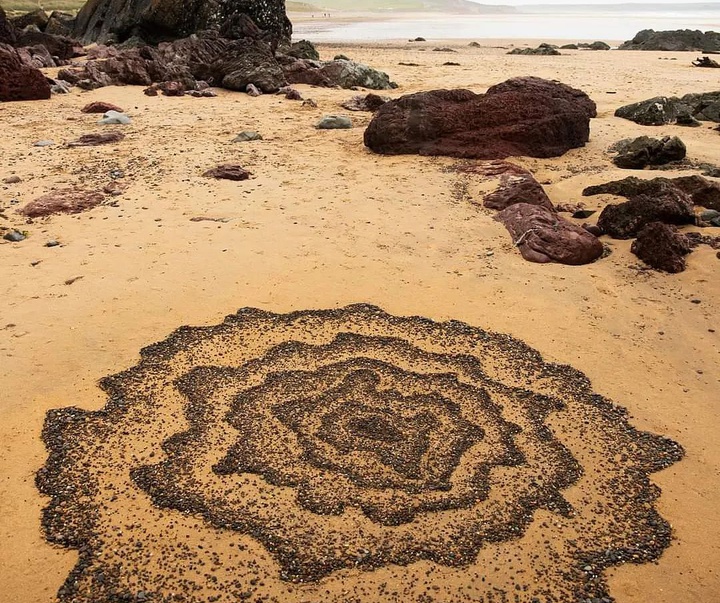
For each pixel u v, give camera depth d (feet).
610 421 15.71
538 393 16.66
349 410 15.83
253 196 29.04
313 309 20.10
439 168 33.50
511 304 20.70
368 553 11.91
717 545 12.36
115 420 15.25
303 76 63.31
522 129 36.04
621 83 65.00
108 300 20.17
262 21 79.66
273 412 15.69
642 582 11.56
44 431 14.82
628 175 32.17
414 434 15.08
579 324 19.75
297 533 12.28
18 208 27.43
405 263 23.12
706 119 46.68
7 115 45.57
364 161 35.09
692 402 16.47
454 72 72.84
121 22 86.84
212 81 60.85
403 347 18.42
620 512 13.07
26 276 21.58
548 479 13.84
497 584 11.41
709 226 26.11
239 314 19.69
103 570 11.47
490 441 14.94
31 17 104.42
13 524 12.37
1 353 17.46
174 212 27.12
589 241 23.71
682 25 239.50
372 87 62.23
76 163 33.76
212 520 12.53
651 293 21.52
